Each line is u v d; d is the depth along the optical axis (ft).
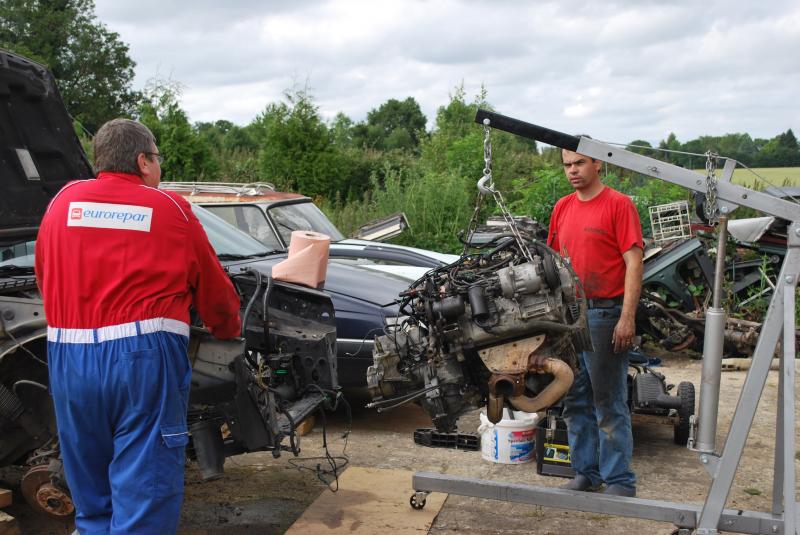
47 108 15.26
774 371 23.86
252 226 26.27
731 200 10.76
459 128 66.33
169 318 9.41
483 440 16.42
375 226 30.04
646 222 32.35
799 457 16.17
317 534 12.59
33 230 14.65
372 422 19.38
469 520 13.30
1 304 11.93
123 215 9.39
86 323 9.19
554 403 11.44
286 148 60.95
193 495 14.62
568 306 11.51
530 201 37.40
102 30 147.13
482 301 11.11
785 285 10.57
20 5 138.51
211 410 11.78
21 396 12.55
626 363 13.10
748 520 11.12
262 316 14.05
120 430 9.32
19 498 14.49
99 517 9.90
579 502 12.03
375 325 17.62
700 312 24.44
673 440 17.80
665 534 12.77
